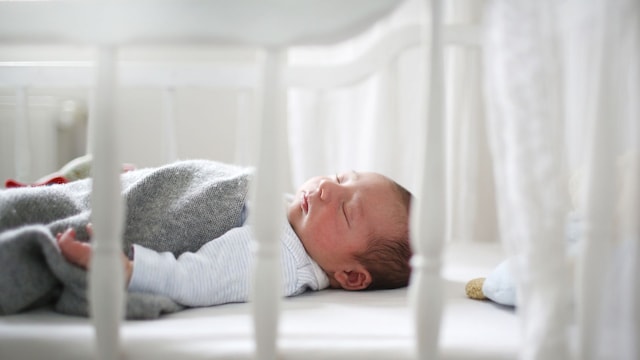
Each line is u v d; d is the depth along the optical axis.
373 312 0.76
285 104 0.57
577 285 0.56
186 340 0.61
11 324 0.65
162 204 0.86
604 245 0.54
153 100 1.92
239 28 0.53
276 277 0.54
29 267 0.69
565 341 0.53
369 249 0.98
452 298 0.86
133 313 0.68
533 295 0.54
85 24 0.54
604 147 0.54
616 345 0.56
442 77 0.52
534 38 0.54
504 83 0.54
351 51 1.55
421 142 0.54
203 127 1.96
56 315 0.69
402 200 1.02
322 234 0.97
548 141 0.54
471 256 1.23
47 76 1.21
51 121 1.76
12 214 0.75
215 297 0.78
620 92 0.54
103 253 0.54
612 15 0.53
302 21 0.53
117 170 0.54
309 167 1.52
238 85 1.28
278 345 0.60
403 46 1.24
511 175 0.54
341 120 1.53
